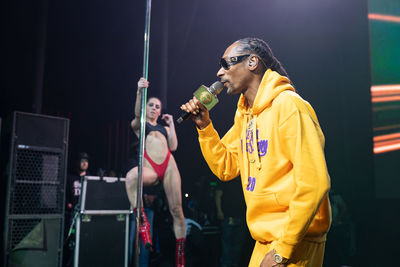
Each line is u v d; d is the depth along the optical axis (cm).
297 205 99
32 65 552
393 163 645
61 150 341
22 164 327
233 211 455
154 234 357
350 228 525
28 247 310
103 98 729
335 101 773
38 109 542
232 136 149
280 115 113
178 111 834
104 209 312
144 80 225
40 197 326
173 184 272
